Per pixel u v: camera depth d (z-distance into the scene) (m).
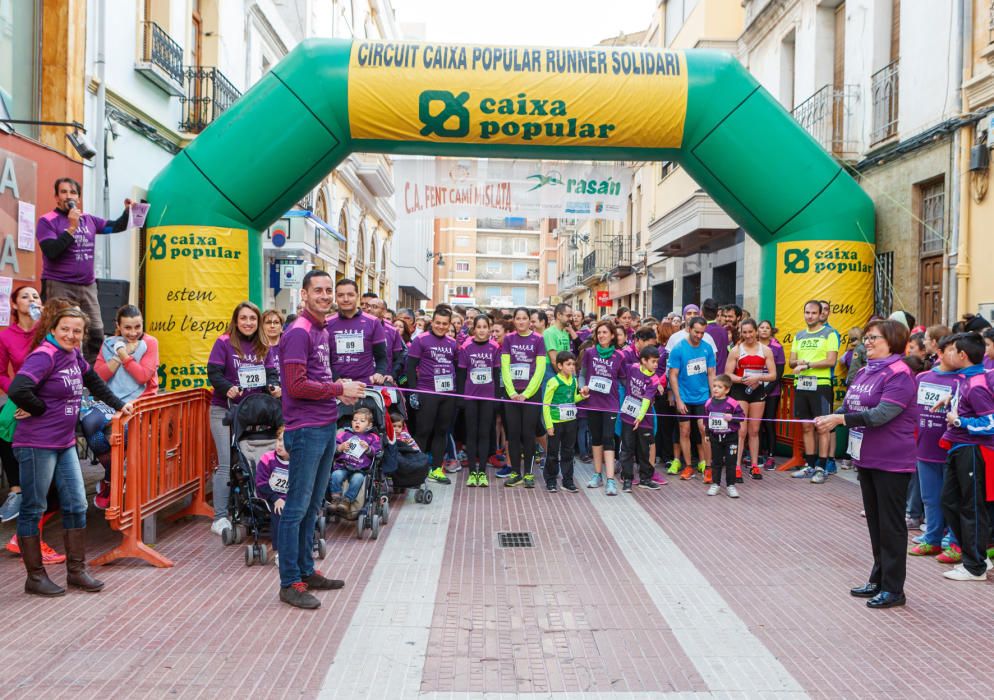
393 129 8.77
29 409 4.86
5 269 7.18
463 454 10.67
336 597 5.09
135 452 5.67
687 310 10.79
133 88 10.71
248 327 6.38
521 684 3.85
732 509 7.72
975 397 5.41
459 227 86.75
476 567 5.79
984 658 4.22
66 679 3.83
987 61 8.98
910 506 7.05
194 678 3.87
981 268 9.04
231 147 8.49
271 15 17.14
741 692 3.79
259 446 6.06
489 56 8.76
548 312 13.08
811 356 9.17
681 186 18.77
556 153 9.19
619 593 5.24
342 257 23.55
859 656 4.24
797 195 9.29
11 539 6.23
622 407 8.65
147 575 5.48
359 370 7.33
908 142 10.38
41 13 8.93
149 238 8.55
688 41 18.92
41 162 7.79
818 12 13.44
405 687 3.80
